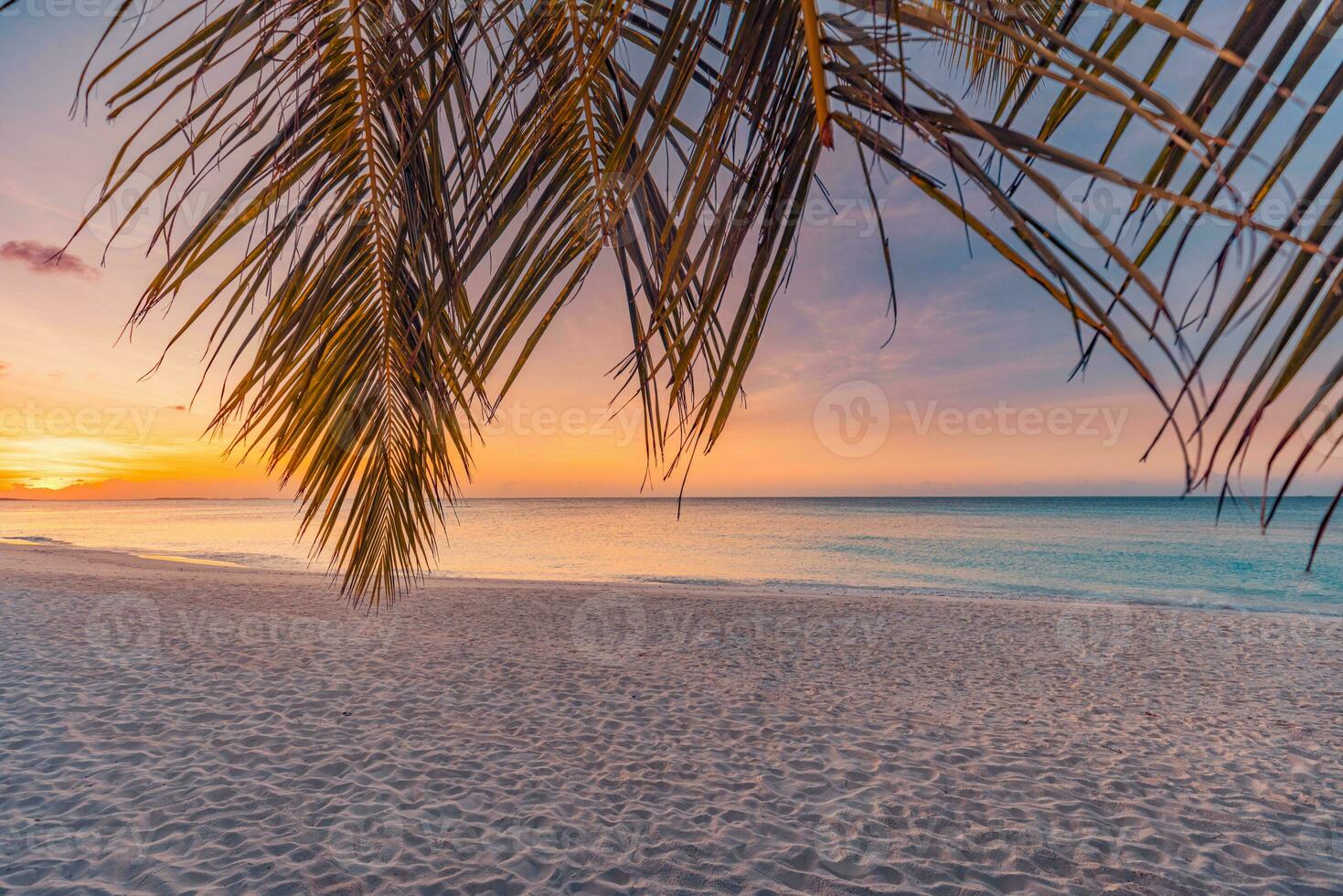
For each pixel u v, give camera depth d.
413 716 5.55
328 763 4.51
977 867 3.48
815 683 7.07
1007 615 11.62
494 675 6.98
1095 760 5.01
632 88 1.06
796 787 4.39
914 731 5.59
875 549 30.08
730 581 18.91
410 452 1.77
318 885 3.10
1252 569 22.72
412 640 8.60
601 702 6.14
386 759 4.61
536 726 5.43
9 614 9.33
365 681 6.54
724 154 0.65
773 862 3.46
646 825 3.82
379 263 1.37
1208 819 4.05
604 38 0.82
